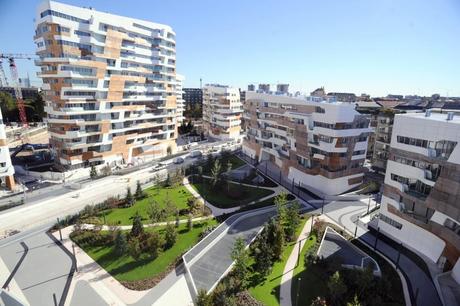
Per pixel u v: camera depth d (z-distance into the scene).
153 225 43.69
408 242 39.75
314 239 41.38
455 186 33.09
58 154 73.00
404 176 39.31
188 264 34.75
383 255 37.97
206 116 135.12
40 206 52.56
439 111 42.50
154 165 80.44
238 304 28.41
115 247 37.25
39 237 41.31
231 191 58.72
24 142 99.31
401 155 39.38
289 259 36.31
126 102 80.19
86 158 72.81
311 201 55.84
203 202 53.41
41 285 31.44
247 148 90.31
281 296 29.91
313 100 65.25
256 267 34.25
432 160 35.41
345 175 59.53
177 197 55.50
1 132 57.62
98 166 74.75
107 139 75.69
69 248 38.38
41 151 86.44
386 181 42.12
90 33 69.06
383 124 71.31
